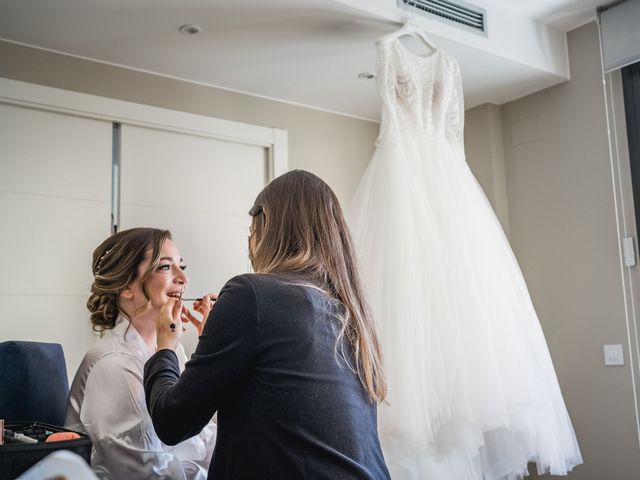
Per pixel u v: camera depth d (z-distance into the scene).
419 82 2.59
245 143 3.33
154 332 1.60
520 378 2.32
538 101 3.48
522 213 3.52
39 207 2.73
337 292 1.20
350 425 1.07
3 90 2.66
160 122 3.04
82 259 2.80
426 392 2.10
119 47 2.81
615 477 3.03
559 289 3.33
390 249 2.26
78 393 1.53
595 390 3.14
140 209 2.98
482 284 2.40
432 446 2.09
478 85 3.39
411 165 2.46
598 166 3.20
